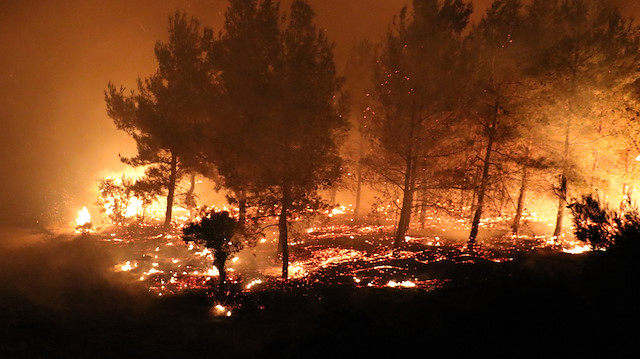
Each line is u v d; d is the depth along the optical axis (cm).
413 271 1428
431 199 2059
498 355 566
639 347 517
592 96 1722
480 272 1219
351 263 1691
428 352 616
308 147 1540
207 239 1209
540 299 666
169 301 1176
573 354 529
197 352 752
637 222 724
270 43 1617
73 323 938
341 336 736
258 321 962
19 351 738
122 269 1577
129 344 801
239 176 1594
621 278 637
